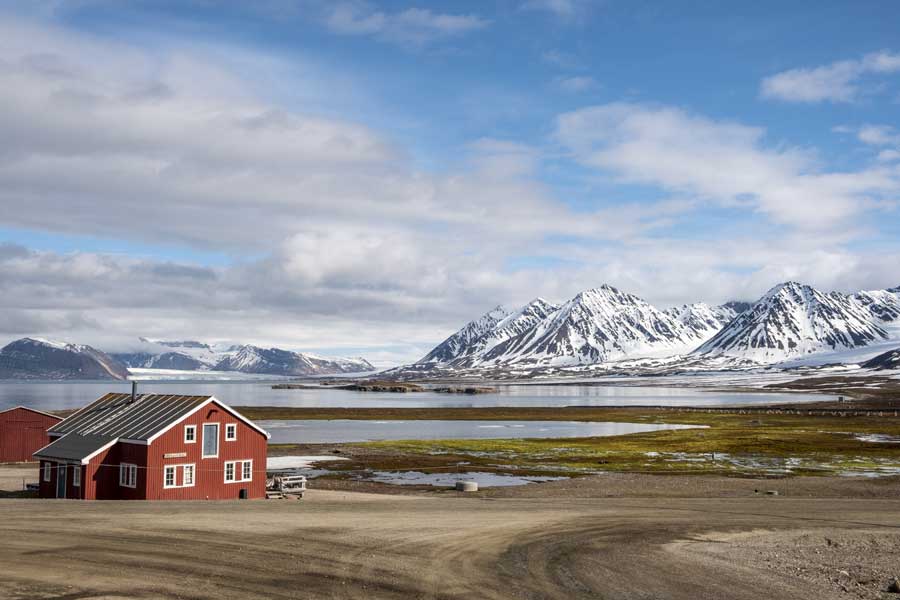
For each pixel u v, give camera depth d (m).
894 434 145.62
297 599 29.30
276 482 70.38
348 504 56.28
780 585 33.97
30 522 44.19
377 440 141.75
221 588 30.47
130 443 64.44
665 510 55.53
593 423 191.50
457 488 74.12
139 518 46.31
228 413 68.19
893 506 59.75
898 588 33.50
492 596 30.56
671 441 133.50
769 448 119.50
